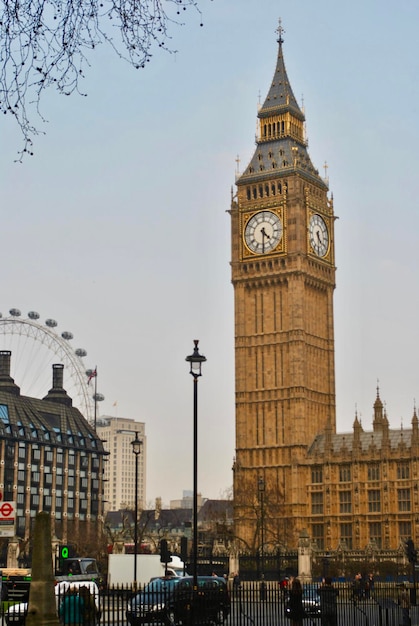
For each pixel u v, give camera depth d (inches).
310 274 7667.3
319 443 7504.9
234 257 7810.0
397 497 6988.2
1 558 6461.6
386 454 7047.2
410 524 6914.4
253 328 7682.1
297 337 7475.4
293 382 7440.9
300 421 7396.7
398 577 5477.4
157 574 4099.4
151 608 2536.9
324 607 2330.2
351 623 2655.0
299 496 7313.0
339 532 7180.1
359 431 7234.3
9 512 1958.7
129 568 4133.9
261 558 5433.1
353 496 7126.0
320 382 7716.5
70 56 1042.1
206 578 2989.7
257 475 7465.6
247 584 4803.2
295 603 2329.0
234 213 7864.2
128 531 7495.1
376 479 7101.4
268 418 7514.8
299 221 7628.0
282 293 7613.2
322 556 6215.6
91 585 2704.2
